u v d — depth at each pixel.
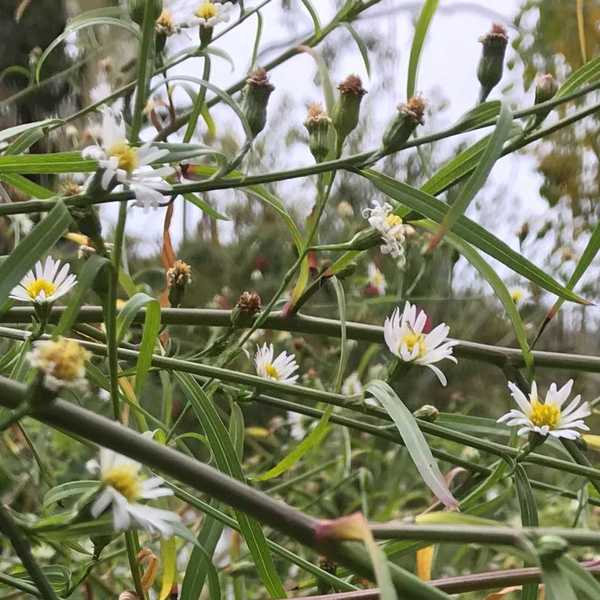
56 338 0.09
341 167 0.16
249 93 0.15
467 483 0.20
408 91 0.16
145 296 0.12
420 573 0.16
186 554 0.28
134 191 0.12
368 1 0.21
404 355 0.17
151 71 0.14
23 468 0.27
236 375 0.17
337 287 0.18
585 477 0.18
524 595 0.14
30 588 0.14
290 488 0.34
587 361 0.20
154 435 0.15
